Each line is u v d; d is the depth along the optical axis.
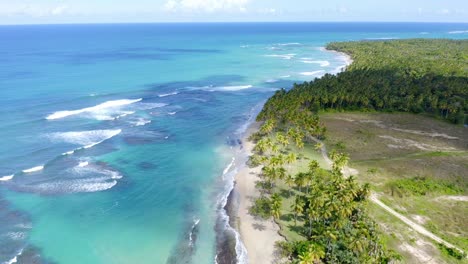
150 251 60.56
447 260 56.69
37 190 76.12
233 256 58.72
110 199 74.75
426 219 67.75
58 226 65.88
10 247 59.91
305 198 73.44
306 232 63.00
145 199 75.31
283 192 76.81
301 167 87.81
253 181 82.25
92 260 58.19
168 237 64.06
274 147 91.94
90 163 88.88
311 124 107.81
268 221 67.31
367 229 56.69
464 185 81.31
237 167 89.44
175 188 79.81
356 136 110.94
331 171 84.31
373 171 86.38
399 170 88.00
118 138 105.12
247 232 64.44
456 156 97.25
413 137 111.25
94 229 65.62
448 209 71.50
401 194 75.81
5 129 104.88
